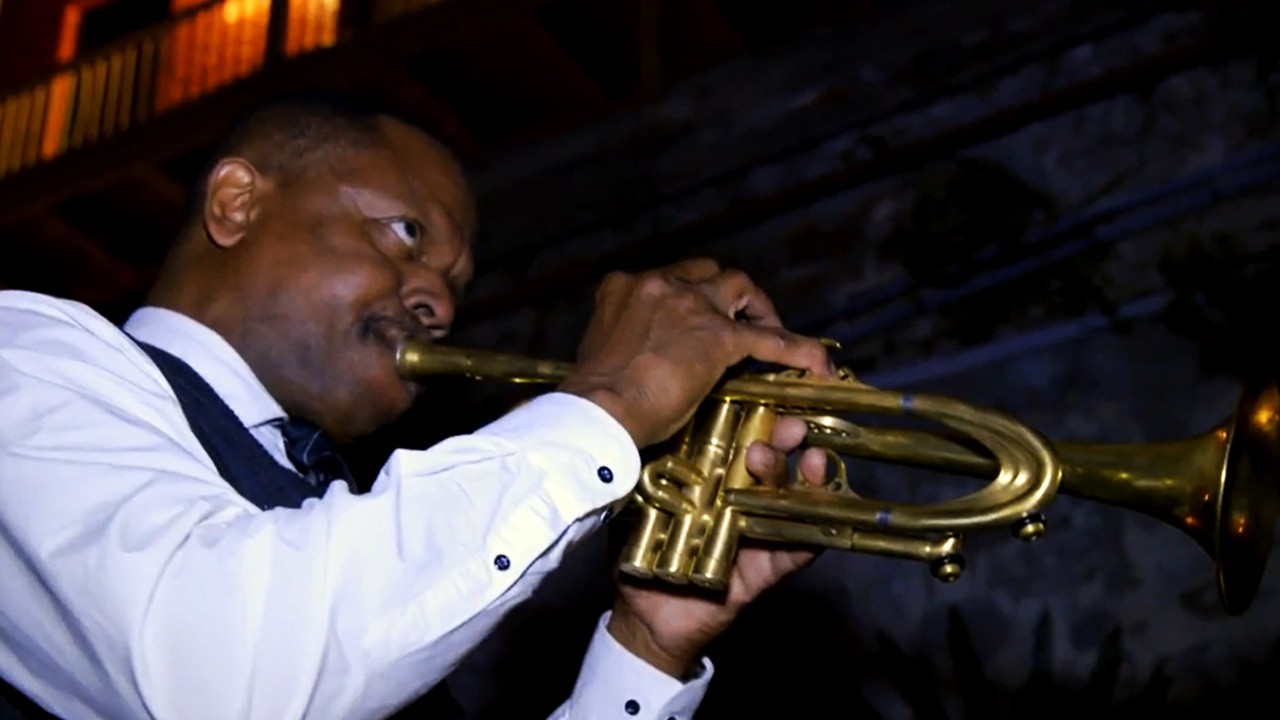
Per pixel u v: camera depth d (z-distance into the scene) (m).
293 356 1.46
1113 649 3.48
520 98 5.98
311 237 1.50
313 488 1.41
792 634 3.64
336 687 1.09
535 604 3.55
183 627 1.08
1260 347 3.70
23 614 1.14
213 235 1.51
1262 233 3.79
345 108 1.58
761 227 4.40
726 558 1.43
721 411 1.46
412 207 1.55
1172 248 3.86
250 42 6.43
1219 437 1.52
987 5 4.22
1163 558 3.54
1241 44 3.90
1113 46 4.05
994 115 4.11
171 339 1.45
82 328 1.32
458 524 1.15
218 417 1.38
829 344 1.44
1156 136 3.96
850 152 4.36
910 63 4.32
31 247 6.57
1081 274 3.93
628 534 1.55
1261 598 3.41
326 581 1.11
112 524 1.12
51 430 1.18
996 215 4.06
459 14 5.71
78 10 7.35
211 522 1.14
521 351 4.60
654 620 1.54
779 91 4.45
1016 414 3.86
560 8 5.66
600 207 4.65
